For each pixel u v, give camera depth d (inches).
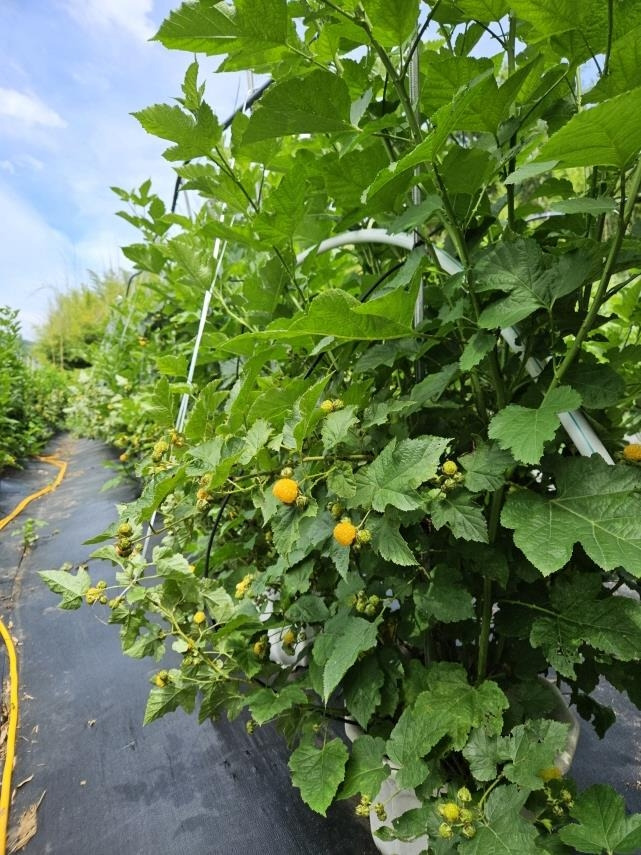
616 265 27.2
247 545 50.3
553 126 35.3
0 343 209.2
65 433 295.6
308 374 43.5
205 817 44.6
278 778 46.8
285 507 28.5
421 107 37.1
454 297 33.8
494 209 39.6
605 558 22.2
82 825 45.5
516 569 32.4
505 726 32.3
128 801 47.1
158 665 66.3
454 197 35.4
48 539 119.8
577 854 27.4
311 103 29.1
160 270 83.0
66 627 78.6
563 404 23.8
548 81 32.5
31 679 67.1
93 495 149.6
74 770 51.4
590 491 25.3
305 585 36.8
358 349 41.2
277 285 46.6
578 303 33.3
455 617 30.9
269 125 30.2
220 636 38.2
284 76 38.9
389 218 42.3
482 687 30.7
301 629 43.4
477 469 28.2
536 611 32.1
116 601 37.8
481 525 27.4
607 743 47.3
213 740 52.5
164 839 43.2
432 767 30.8
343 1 27.9
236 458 26.0
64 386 299.9
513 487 30.4
